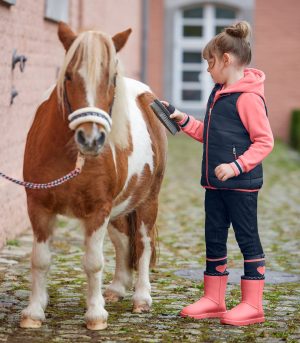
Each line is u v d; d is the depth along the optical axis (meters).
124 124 5.52
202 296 6.89
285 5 28.84
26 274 7.57
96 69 5.06
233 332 5.79
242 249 6.02
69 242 9.43
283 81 28.97
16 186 9.59
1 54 8.75
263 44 28.97
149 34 29.38
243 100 5.83
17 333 5.60
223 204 6.04
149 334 5.68
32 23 10.25
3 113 8.99
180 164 19.73
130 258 6.67
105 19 18.09
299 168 19.83
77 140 5.04
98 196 5.51
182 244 9.74
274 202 13.87
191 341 5.53
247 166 5.72
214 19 29.53
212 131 5.93
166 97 29.61
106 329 5.77
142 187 6.29
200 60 29.72
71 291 6.93
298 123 26.67
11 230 9.35
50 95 5.85
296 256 9.15
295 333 5.80
